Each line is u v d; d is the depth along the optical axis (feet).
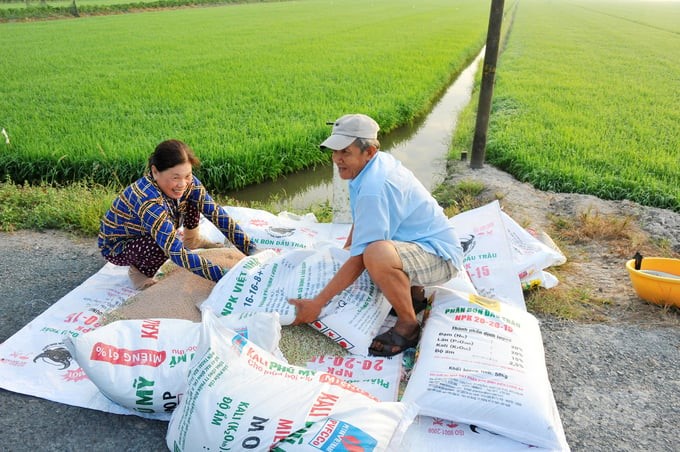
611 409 8.79
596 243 14.74
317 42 65.36
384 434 7.09
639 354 10.09
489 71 21.15
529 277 12.03
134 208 10.53
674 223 15.79
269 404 7.20
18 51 55.67
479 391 7.93
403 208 9.37
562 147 24.22
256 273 10.05
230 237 11.79
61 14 104.01
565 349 10.26
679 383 9.36
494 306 9.59
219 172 21.98
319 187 23.54
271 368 7.82
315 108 30.91
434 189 20.77
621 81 43.83
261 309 9.53
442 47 62.23
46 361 9.44
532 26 104.63
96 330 8.51
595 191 19.47
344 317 9.46
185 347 8.53
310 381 7.73
